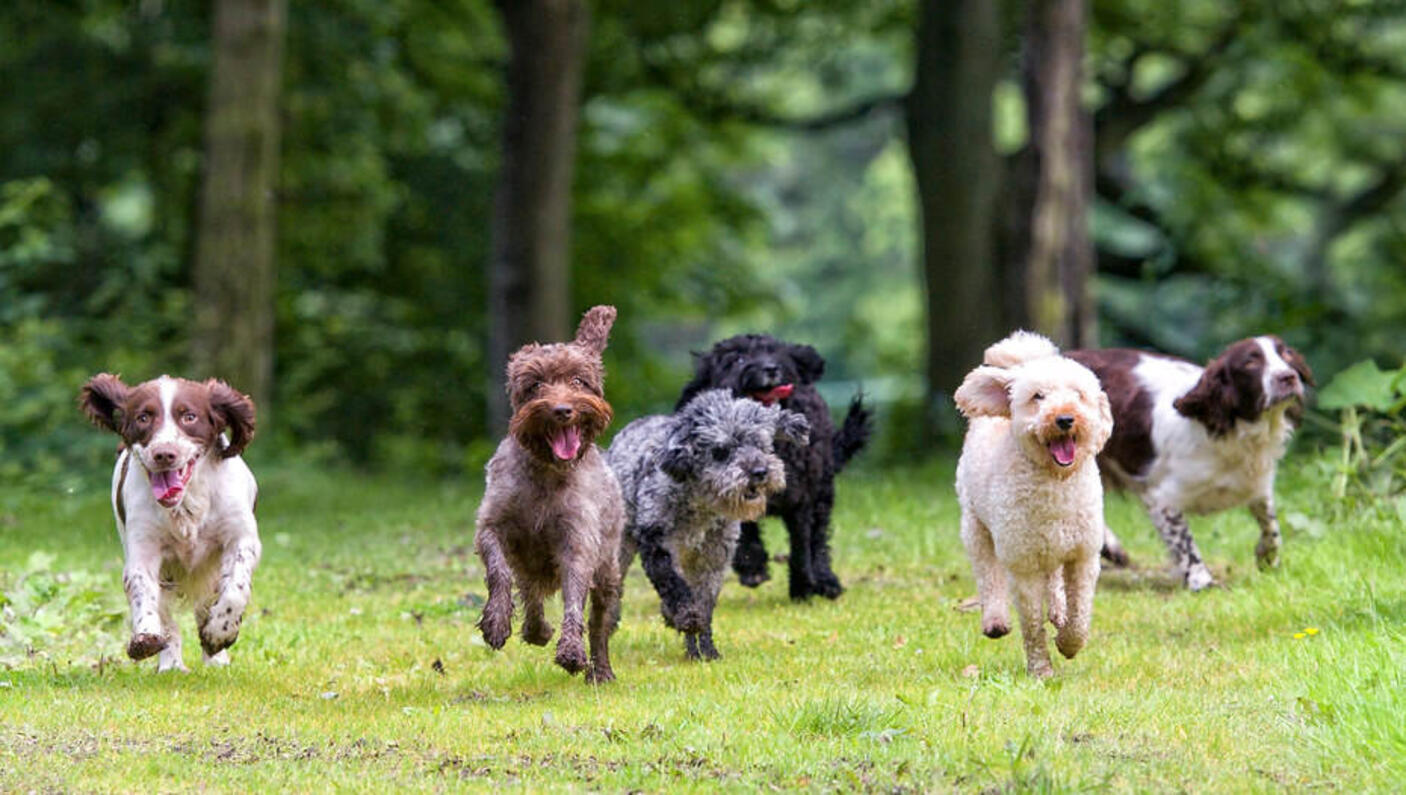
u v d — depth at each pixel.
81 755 6.51
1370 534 10.92
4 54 22.69
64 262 21.73
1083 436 7.63
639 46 27.27
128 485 8.09
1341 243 33.62
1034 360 7.97
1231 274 23.91
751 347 10.94
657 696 7.61
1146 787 5.81
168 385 7.97
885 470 20.86
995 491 7.97
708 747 6.49
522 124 21.22
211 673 8.38
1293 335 20.89
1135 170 31.23
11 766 6.29
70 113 22.72
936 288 21.97
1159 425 11.06
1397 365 20.78
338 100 23.03
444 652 9.27
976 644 8.95
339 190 23.77
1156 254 27.47
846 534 13.68
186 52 22.30
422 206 25.70
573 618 7.79
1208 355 22.20
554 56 21.12
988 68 21.86
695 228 28.64
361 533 14.77
